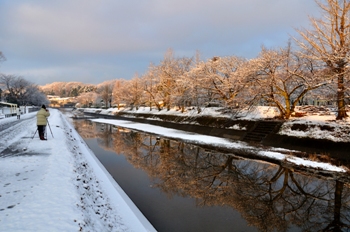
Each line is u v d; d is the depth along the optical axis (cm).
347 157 1149
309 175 1098
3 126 2205
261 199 847
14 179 657
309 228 648
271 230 634
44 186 590
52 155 934
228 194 894
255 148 1584
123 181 1027
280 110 1844
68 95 18312
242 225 657
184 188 955
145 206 768
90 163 1165
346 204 801
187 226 639
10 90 7538
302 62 1677
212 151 1680
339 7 1322
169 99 3591
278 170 1186
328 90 1595
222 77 2547
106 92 8288
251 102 1933
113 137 2453
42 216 432
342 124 1343
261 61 1788
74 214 450
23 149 1067
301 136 1471
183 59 3609
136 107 5278
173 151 1714
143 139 2300
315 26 1457
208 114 2684
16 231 376
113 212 623
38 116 1311
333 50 1335
